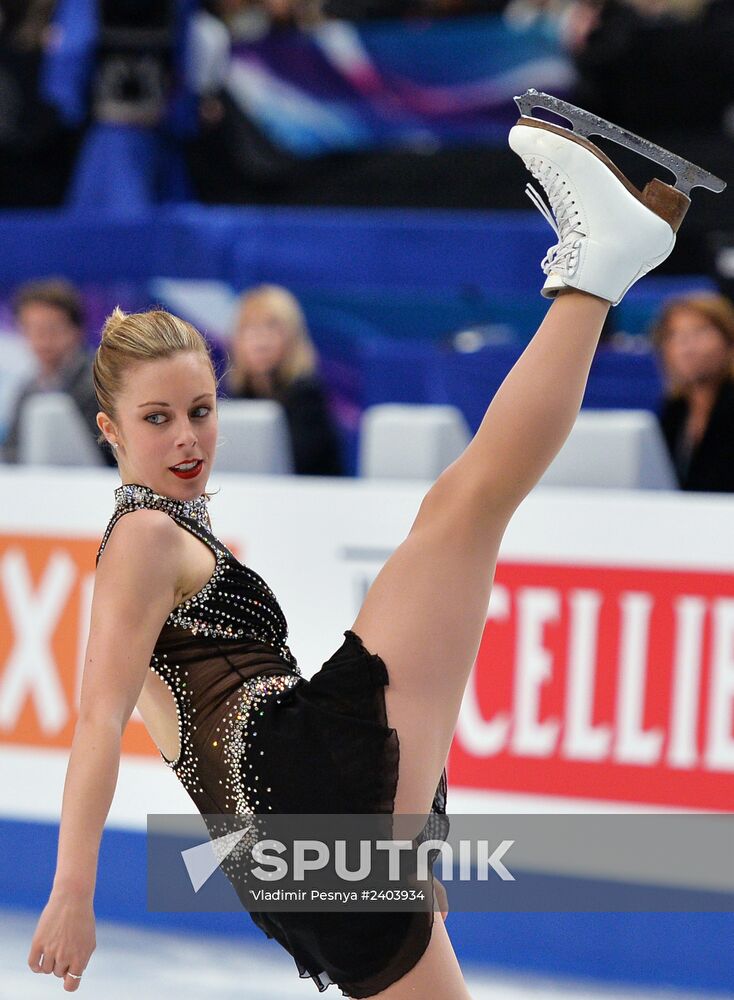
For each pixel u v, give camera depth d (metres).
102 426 6.95
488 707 12.09
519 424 6.48
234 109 22.02
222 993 11.36
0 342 21.45
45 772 13.41
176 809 12.90
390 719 6.41
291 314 17.67
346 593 12.65
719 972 11.44
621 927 11.70
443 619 6.48
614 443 13.49
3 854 13.56
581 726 11.82
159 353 6.69
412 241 18.97
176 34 21.19
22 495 13.60
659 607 11.62
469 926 12.22
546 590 11.98
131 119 21.22
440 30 21.03
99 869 13.23
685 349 15.91
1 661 13.63
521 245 18.50
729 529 11.45
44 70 22.33
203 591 6.67
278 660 6.82
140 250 19.98
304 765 6.38
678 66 19.92
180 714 6.72
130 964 12.05
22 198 22.81
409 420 14.09
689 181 6.78
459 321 19.44
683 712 11.53
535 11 20.59
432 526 6.60
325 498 12.72
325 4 22.03
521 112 7.00
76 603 13.36
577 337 6.63
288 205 21.81
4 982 11.48
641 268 6.73
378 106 21.48
